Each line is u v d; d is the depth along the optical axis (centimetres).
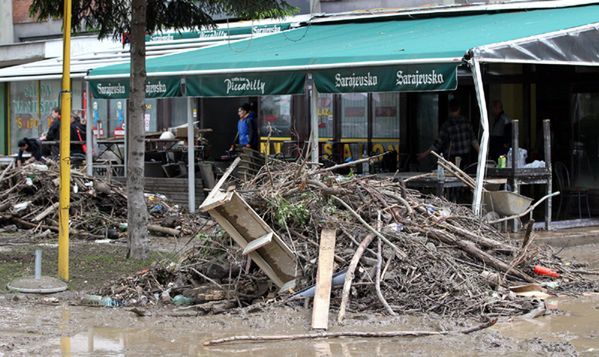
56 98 2561
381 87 1309
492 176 1386
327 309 846
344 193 995
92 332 833
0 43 3047
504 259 1034
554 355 743
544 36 1318
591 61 1381
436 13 1772
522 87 1716
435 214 1040
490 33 1403
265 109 2103
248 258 956
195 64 1573
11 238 1448
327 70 1375
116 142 2095
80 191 1558
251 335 809
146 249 1189
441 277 923
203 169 1734
